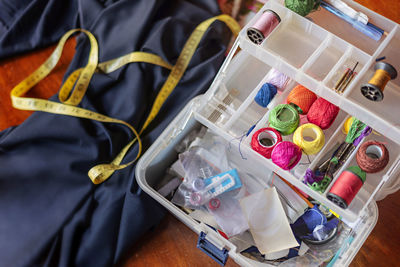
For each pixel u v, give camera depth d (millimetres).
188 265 1452
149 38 1732
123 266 1446
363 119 1092
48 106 1617
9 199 1471
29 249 1389
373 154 1266
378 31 1203
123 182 1517
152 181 1549
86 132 1570
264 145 1336
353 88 1112
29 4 1826
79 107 1615
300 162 1390
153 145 1438
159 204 1501
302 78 1137
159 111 1679
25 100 1657
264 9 1205
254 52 1190
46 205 1467
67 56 1832
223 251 1276
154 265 1449
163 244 1481
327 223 1438
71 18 1866
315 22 1285
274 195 1456
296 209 1453
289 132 1333
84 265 1398
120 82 1688
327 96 1122
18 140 1535
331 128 1427
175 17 1806
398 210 1489
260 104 1403
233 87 1572
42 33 1811
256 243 1392
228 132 1409
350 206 1304
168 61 1708
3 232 1417
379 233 1458
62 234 1424
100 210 1474
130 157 1579
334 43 1200
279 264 1381
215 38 1794
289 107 1312
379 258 1428
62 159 1532
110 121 1595
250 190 1497
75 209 1460
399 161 1237
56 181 1507
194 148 1546
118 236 1440
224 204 1459
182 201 1477
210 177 1455
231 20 1845
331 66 1237
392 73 1069
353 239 1300
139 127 1657
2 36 1796
